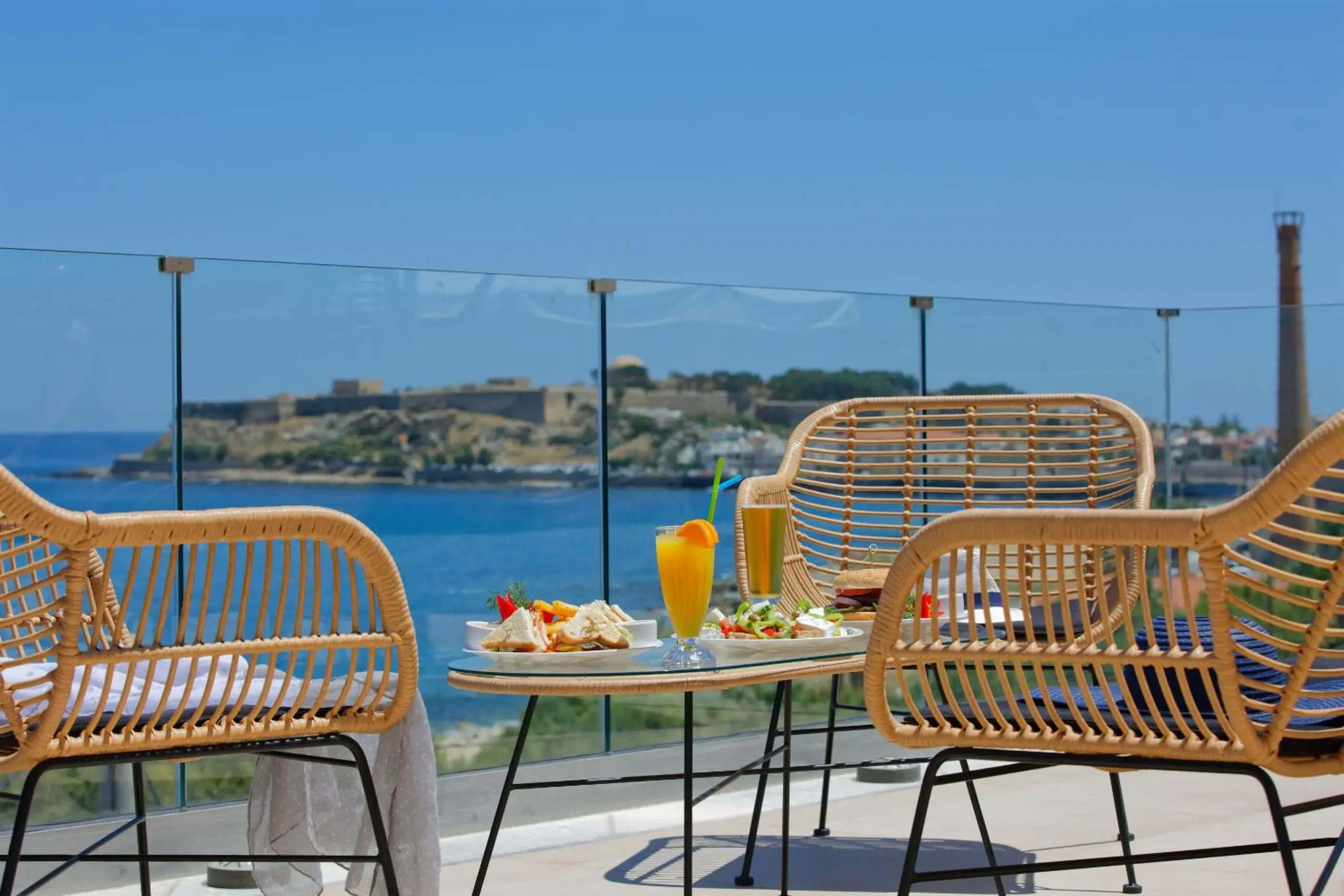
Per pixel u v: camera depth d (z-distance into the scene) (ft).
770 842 12.54
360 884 8.16
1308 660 5.96
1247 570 17.67
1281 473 5.76
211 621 12.19
